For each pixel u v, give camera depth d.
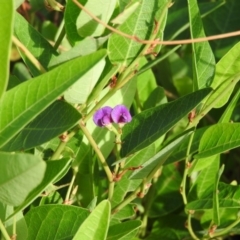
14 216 0.37
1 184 0.32
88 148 0.45
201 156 0.43
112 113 0.39
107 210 0.34
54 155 0.40
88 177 0.46
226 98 0.44
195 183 0.48
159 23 0.39
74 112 0.35
